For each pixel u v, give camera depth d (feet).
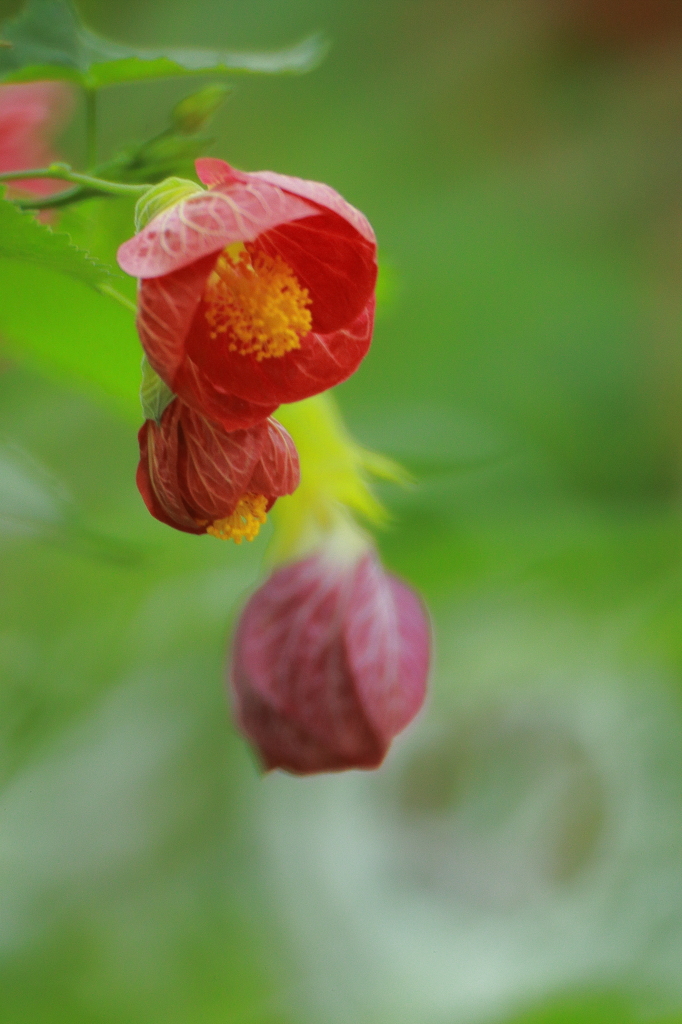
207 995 2.92
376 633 2.32
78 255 2.10
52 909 2.92
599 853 3.02
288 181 2.08
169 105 3.43
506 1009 2.77
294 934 3.01
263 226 2.06
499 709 3.23
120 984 2.88
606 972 2.73
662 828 2.85
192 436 2.10
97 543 2.31
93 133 2.20
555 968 2.77
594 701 2.92
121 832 3.00
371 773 3.35
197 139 2.20
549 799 3.19
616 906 2.80
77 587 2.87
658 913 2.77
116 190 2.11
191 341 2.10
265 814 3.20
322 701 2.30
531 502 2.86
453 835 3.22
